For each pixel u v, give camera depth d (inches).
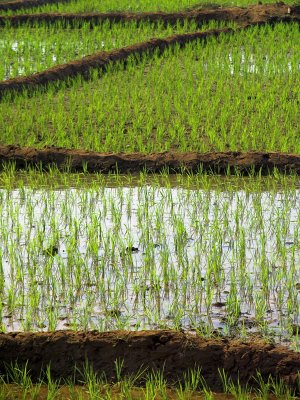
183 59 785.6
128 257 365.7
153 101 640.4
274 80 681.6
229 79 704.4
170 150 537.6
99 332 285.7
